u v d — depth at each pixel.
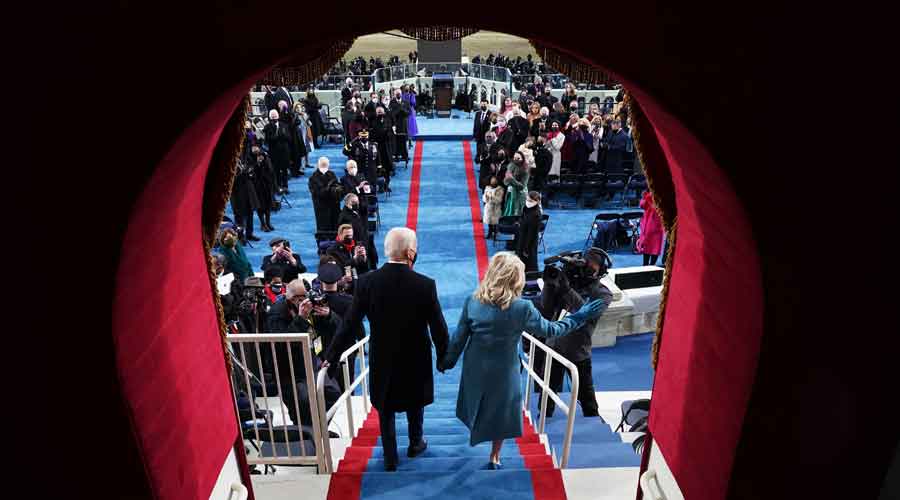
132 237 2.12
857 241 2.11
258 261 11.82
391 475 4.34
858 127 2.03
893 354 2.17
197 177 2.74
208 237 3.11
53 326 2.10
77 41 1.93
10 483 2.24
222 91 2.04
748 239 2.18
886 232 2.08
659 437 3.38
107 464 2.28
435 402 7.74
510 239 13.01
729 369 2.46
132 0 1.93
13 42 1.90
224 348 3.38
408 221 14.12
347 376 5.57
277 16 2.01
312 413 4.50
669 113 2.13
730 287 2.45
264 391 4.59
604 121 16.56
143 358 2.36
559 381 7.23
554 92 22.89
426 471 4.39
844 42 1.96
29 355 2.11
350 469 4.84
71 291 2.08
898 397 2.20
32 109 1.95
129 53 1.97
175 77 2.01
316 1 2.02
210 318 3.19
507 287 4.30
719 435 2.54
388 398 4.50
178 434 2.64
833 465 2.31
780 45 2.00
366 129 15.62
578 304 6.39
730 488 2.43
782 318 2.18
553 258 6.86
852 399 2.24
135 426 2.26
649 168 3.13
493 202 12.68
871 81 1.98
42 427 2.19
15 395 2.14
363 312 4.42
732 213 2.25
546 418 6.71
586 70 2.78
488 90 25.28
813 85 2.01
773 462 2.35
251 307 6.69
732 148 2.10
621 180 14.85
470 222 14.07
